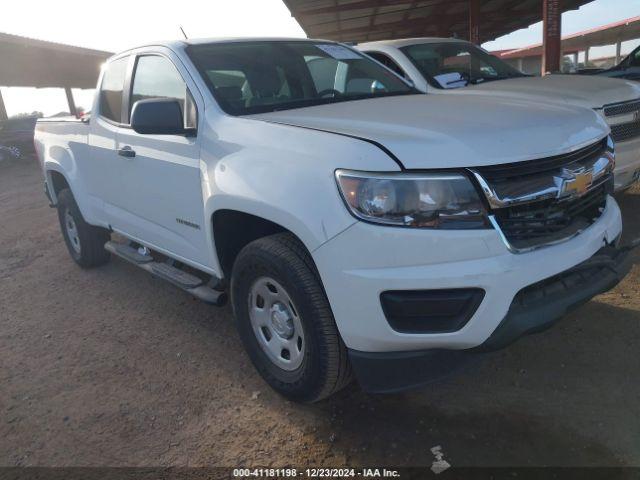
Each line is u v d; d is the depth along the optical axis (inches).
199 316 167.3
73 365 144.2
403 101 131.6
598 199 114.4
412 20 806.5
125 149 154.4
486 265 89.6
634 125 200.2
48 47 797.9
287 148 105.4
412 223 89.9
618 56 1317.7
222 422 115.6
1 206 396.8
